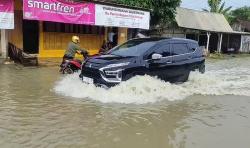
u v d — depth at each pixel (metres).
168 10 27.75
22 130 5.93
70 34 17.91
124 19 18.47
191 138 5.84
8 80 10.52
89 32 18.97
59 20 14.91
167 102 8.30
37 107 7.45
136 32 22.78
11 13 13.21
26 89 9.27
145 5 25.66
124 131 6.07
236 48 38.28
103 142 5.49
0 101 7.89
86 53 12.31
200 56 11.08
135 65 8.85
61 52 17.56
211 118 7.14
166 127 6.40
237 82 12.04
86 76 9.03
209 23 34.94
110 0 21.25
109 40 19.55
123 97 8.38
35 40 16.44
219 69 17.30
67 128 6.11
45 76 11.47
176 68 10.02
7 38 14.27
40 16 14.05
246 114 7.58
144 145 5.43
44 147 5.19
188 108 7.88
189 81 10.70
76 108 7.43
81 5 15.84
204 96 9.25
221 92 9.95
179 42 10.41
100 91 8.60
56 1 14.61
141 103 8.05
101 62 8.77
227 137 5.95
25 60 14.06
